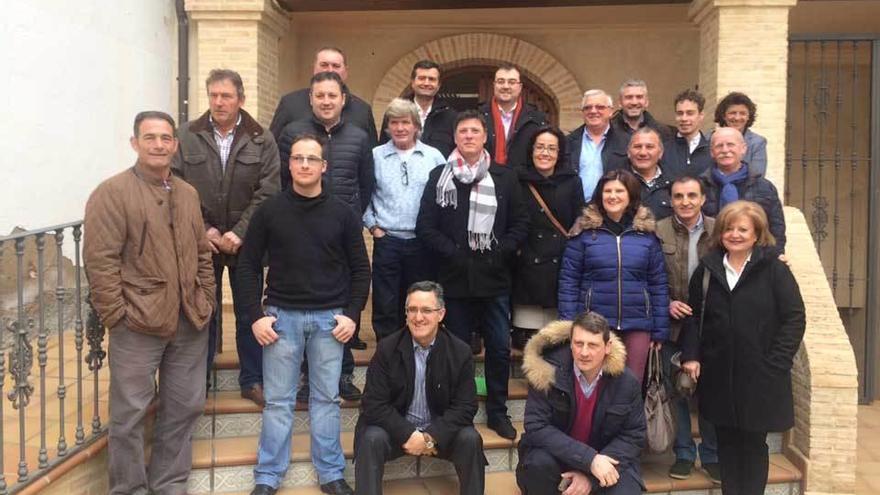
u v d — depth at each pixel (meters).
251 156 4.22
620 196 4.07
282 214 3.90
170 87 7.18
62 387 3.54
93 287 3.46
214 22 6.97
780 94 6.71
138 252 3.49
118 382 3.55
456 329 4.36
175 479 3.88
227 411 4.48
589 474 3.77
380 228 4.66
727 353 3.89
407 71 8.94
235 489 4.18
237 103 4.18
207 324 3.84
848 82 9.05
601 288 4.12
